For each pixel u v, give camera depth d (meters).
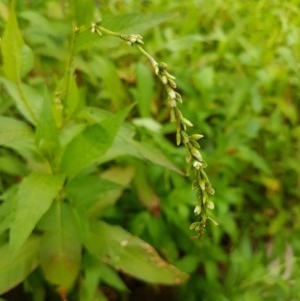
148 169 0.21
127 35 0.13
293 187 0.25
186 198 0.21
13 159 0.20
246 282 0.20
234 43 0.27
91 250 0.17
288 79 0.26
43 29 0.23
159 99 0.25
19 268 0.17
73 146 0.15
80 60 0.23
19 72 0.16
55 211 0.17
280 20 0.27
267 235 0.24
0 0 0.23
